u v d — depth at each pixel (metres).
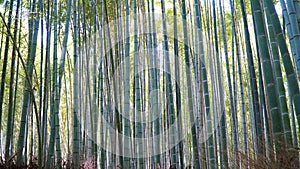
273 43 3.71
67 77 10.00
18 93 8.77
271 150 3.29
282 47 3.26
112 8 6.73
